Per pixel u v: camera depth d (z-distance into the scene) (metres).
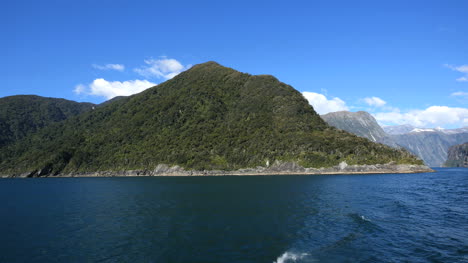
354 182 96.31
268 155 163.62
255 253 25.16
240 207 48.31
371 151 165.50
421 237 29.67
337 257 24.03
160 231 33.22
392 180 105.25
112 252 26.44
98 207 51.94
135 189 85.19
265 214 41.84
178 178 142.75
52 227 36.94
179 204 53.09
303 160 156.12
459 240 28.67
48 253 26.73
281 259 23.61
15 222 40.31
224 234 31.30
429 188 76.62
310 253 24.98
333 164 153.38
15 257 25.94
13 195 76.06
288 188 78.25
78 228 36.00
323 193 66.25
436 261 23.20
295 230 32.53
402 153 175.75
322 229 32.88
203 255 24.88
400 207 46.94
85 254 26.19
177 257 24.55
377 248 26.25
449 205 49.00
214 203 53.44
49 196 71.81
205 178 135.88
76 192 80.75
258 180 112.25
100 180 140.88
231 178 131.75
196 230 33.25
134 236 31.42
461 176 136.12
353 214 41.09
